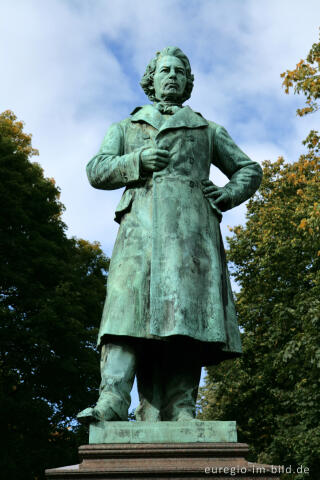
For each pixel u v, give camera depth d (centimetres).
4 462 1534
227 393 2198
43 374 1698
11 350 1659
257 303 2052
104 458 362
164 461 362
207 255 449
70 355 1730
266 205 2155
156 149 466
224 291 452
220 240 471
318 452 1606
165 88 515
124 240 456
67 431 1705
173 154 472
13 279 1688
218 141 504
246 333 2047
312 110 1341
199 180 474
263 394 2117
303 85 1320
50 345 1691
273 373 1980
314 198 1727
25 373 1692
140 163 465
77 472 348
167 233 446
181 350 448
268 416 2055
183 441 380
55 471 348
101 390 417
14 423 1611
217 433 385
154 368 453
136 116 502
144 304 431
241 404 2177
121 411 405
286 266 1888
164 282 432
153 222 449
